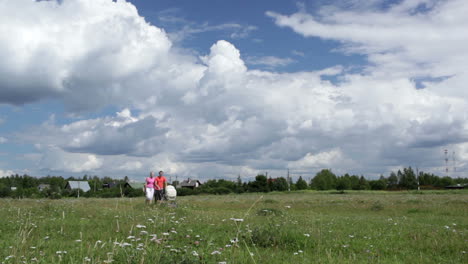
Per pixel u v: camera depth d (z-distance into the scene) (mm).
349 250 7801
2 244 7363
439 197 42375
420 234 10086
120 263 5680
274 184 91562
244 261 6062
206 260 5633
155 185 20547
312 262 6480
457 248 8094
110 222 11195
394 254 7676
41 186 100250
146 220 11352
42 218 12438
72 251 6500
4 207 17266
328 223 12930
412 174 130000
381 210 23047
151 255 5730
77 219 12266
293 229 9609
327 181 128250
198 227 10484
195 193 73750
